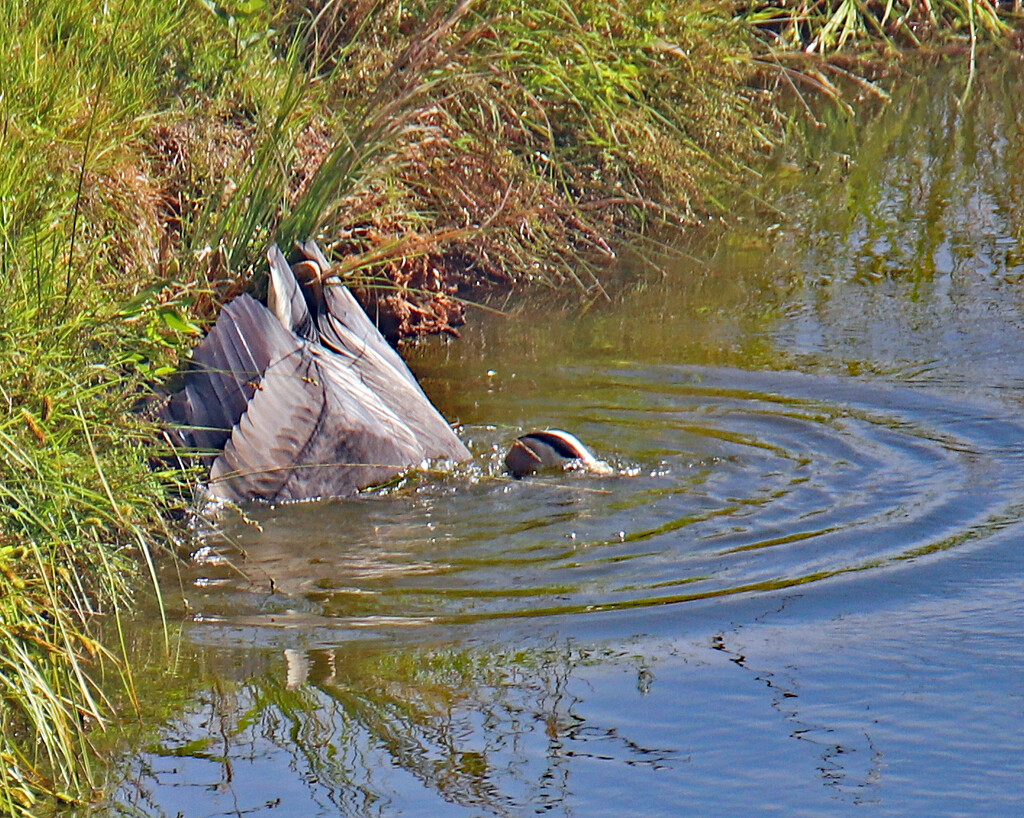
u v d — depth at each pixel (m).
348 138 12.55
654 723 6.47
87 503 7.35
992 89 24.45
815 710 6.53
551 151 15.73
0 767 6.12
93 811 5.97
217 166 12.36
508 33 15.86
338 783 6.07
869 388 11.59
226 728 6.62
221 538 9.02
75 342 8.33
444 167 14.44
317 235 12.30
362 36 14.87
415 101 14.02
